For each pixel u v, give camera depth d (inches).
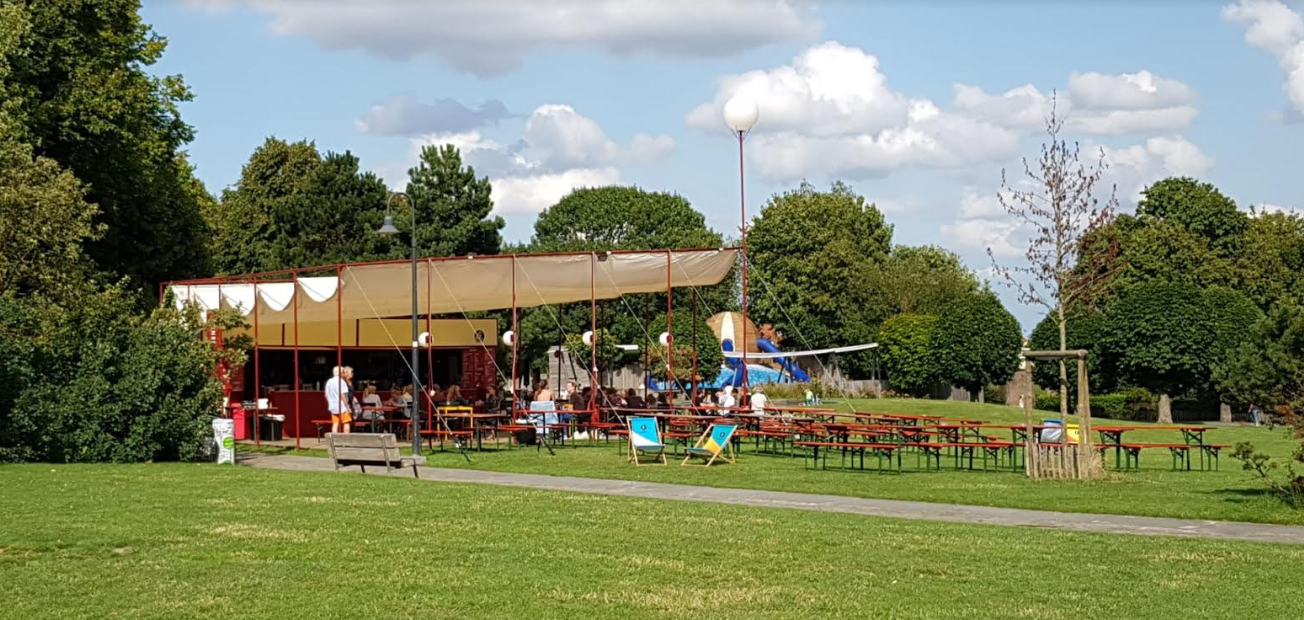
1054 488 732.0
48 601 361.7
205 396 883.4
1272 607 378.9
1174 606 378.0
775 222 2940.5
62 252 1010.1
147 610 351.6
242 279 1202.6
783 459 946.7
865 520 569.6
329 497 602.5
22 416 799.1
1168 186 2492.6
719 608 364.8
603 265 1113.4
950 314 2316.7
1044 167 1082.7
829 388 2429.9
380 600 366.0
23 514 519.5
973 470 858.1
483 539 477.1
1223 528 568.1
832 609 366.3
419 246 2192.4
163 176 1542.8
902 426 975.6
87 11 1339.8
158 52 1617.9
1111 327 1931.6
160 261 1465.3
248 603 361.1
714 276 1138.7
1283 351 631.8
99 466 770.8
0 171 1019.3
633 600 372.8
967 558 456.8
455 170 2261.3
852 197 3243.1
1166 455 1083.3
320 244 2170.3
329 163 2208.4
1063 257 1079.0
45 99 1294.3
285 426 1241.4
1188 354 1861.5
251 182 2509.8
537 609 358.6
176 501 574.2
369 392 1204.5
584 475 812.6
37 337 847.1
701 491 716.0
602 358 1707.7
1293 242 2452.0
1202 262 2357.3
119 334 882.1
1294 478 650.2
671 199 2938.0
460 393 1353.3
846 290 2933.1
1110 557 465.4
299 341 1274.6
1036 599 385.7
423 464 884.6
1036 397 2071.9
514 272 1090.1
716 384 2185.0
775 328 2888.8
